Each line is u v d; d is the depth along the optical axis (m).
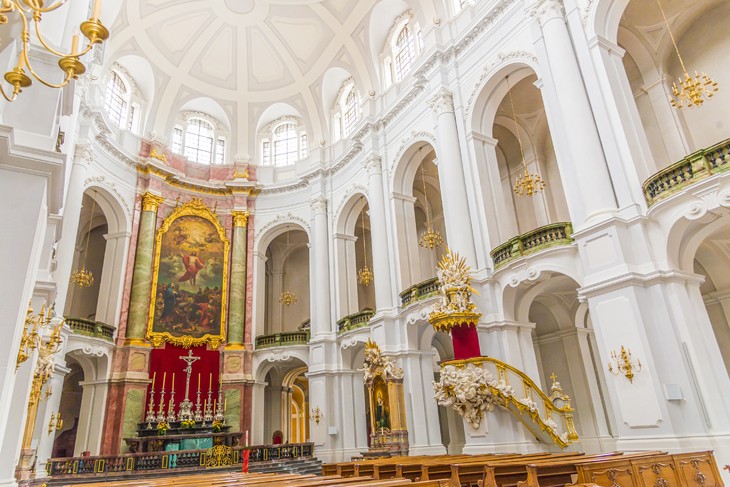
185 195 20.25
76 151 15.62
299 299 23.48
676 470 5.27
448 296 10.64
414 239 15.33
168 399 17.11
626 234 8.45
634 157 8.80
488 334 10.75
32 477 10.97
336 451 15.62
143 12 18.22
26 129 4.91
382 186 16.11
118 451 15.52
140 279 17.75
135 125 19.70
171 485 4.72
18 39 4.55
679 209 7.77
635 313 7.86
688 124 11.16
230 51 20.95
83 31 3.45
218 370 18.28
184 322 18.42
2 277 4.07
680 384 7.42
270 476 5.88
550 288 11.84
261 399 18.69
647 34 11.71
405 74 16.67
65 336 14.23
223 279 19.72
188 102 21.28
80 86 12.66
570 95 9.66
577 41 10.05
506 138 15.93
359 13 18.05
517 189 11.65
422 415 12.98
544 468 5.23
